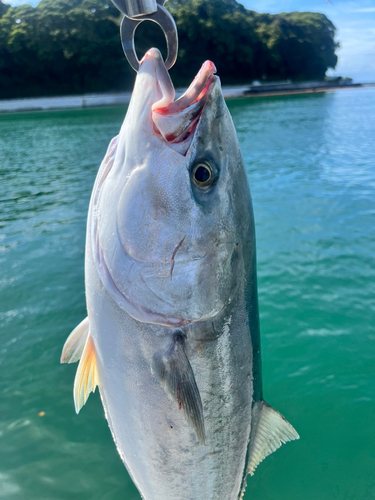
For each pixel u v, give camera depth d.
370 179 2.07
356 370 0.77
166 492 0.34
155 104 0.28
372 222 1.45
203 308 0.30
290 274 1.10
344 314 0.93
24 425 0.67
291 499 0.56
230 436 0.34
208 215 0.29
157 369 0.30
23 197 2.12
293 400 0.72
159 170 0.28
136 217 0.28
